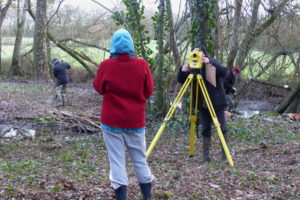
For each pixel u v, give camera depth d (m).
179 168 6.36
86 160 7.41
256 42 17.86
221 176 5.61
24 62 28.03
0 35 28.98
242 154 7.58
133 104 4.02
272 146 8.36
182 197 4.68
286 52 18.36
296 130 10.73
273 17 17.05
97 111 15.70
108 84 3.97
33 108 15.12
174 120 11.64
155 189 4.93
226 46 16.69
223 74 6.32
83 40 23.98
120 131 4.01
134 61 4.02
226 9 15.25
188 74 6.60
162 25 12.09
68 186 4.95
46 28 25.09
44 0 24.98
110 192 4.76
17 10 28.94
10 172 5.93
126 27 12.20
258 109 19.02
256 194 4.80
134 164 4.18
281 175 5.67
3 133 11.29
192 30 9.98
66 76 16.36
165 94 12.50
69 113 14.12
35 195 4.62
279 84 18.53
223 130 6.65
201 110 6.72
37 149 9.23
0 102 16.00
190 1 10.70
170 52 12.41
